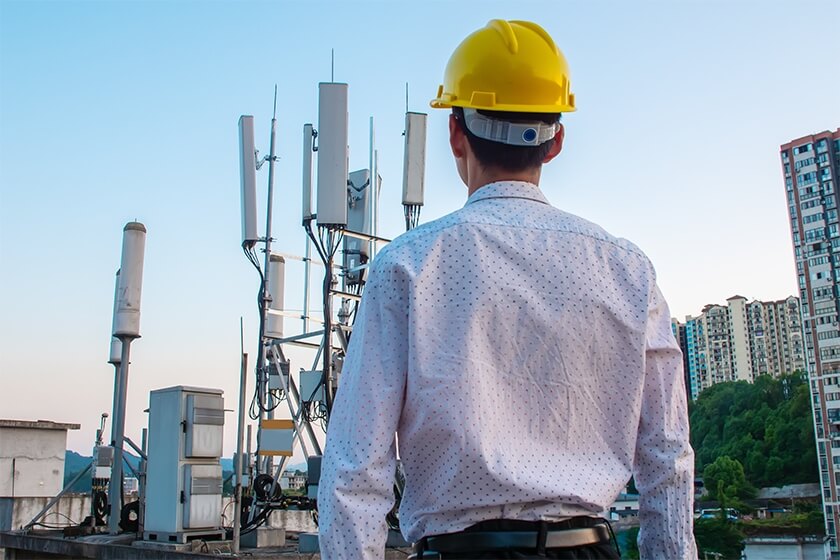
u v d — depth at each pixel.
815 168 96.25
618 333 1.47
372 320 1.41
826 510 86.31
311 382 8.84
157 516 7.97
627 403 1.48
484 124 1.56
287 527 10.73
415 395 1.37
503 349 1.41
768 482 97.31
